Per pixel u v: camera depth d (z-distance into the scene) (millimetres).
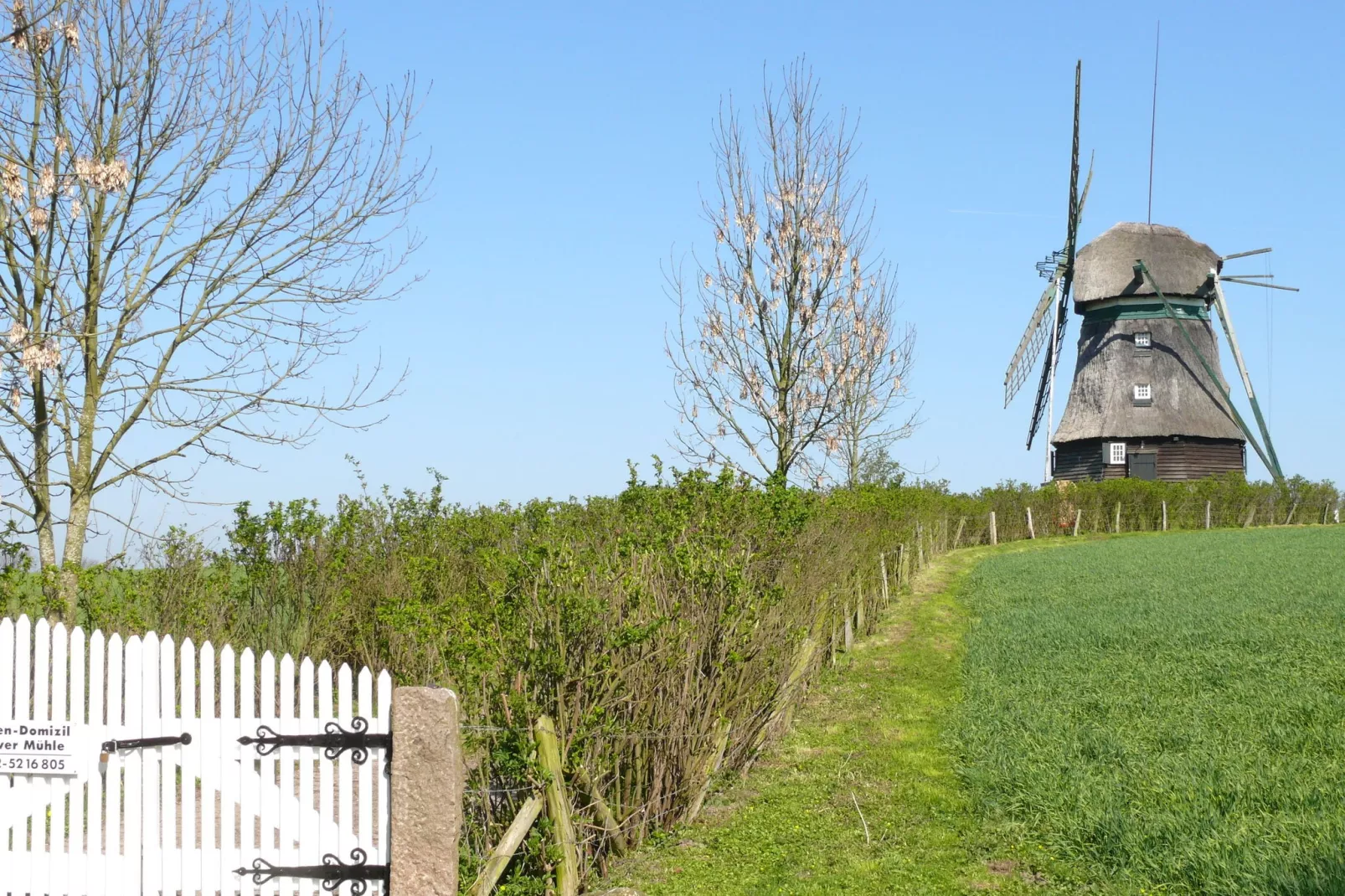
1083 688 14562
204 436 12820
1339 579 24438
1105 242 53156
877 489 25312
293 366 13266
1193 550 33906
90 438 12367
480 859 7996
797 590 13258
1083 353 53875
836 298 20734
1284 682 14164
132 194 12680
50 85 12469
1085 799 9727
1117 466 51719
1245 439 53312
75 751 7895
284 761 7680
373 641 13000
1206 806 9289
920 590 26391
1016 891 8312
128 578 12039
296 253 13203
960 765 11570
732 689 10844
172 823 7793
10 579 10891
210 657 7797
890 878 8656
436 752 7406
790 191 20453
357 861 7586
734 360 20688
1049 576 27844
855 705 14797
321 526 13867
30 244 12250
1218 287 52312
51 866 7887
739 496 12336
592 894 8367
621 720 9266
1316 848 8125
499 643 8586
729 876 8820
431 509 15727
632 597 9352
